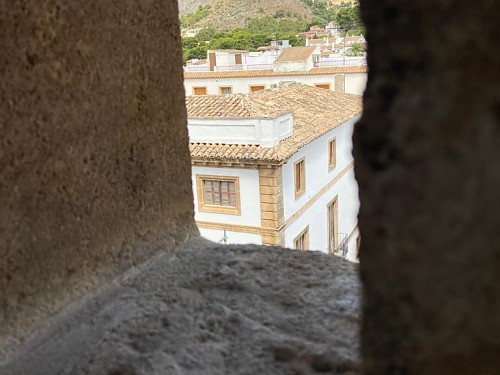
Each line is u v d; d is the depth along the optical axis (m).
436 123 0.34
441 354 0.37
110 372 0.69
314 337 0.73
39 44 0.78
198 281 0.89
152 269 0.94
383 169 0.36
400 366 0.39
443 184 0.34
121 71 0.91
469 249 0.35
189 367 0.69
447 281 0.36
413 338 0.38
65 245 0.85
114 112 0.91
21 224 0.78
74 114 0.84
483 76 0.33
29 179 0.79
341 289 0.84
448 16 0.33
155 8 0.97
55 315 0.81
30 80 0.77
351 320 0.75
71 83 0.83
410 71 0.35
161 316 0.80
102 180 0.90
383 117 0.36
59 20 0.80
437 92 0.34
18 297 0.78
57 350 0.74
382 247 0.37
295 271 0.90
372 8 0.36
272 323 0.77
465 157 0.34
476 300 0.35
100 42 0.87
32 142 0.78
